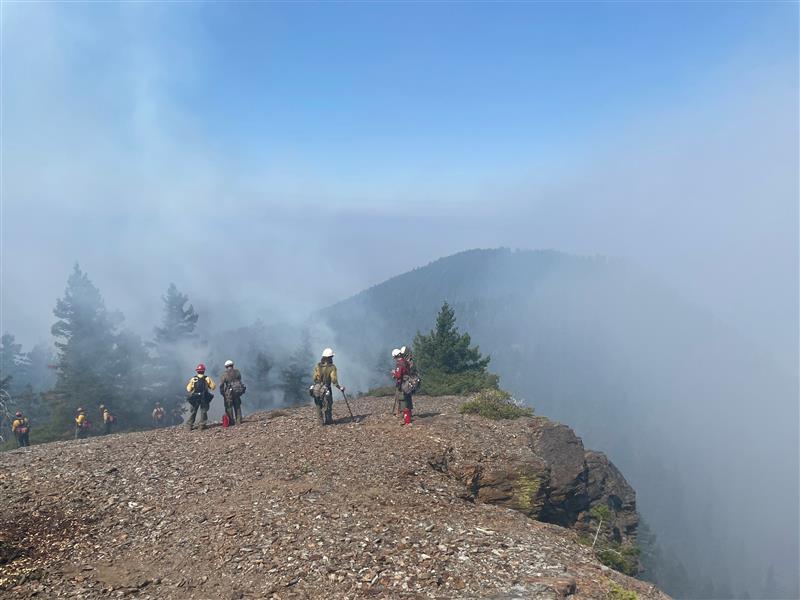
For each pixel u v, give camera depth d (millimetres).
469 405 18781
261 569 8125
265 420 17859
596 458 18578
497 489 13836
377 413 18156
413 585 7641
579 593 7680
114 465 12930
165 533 9531
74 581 8055
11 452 14641
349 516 9898
